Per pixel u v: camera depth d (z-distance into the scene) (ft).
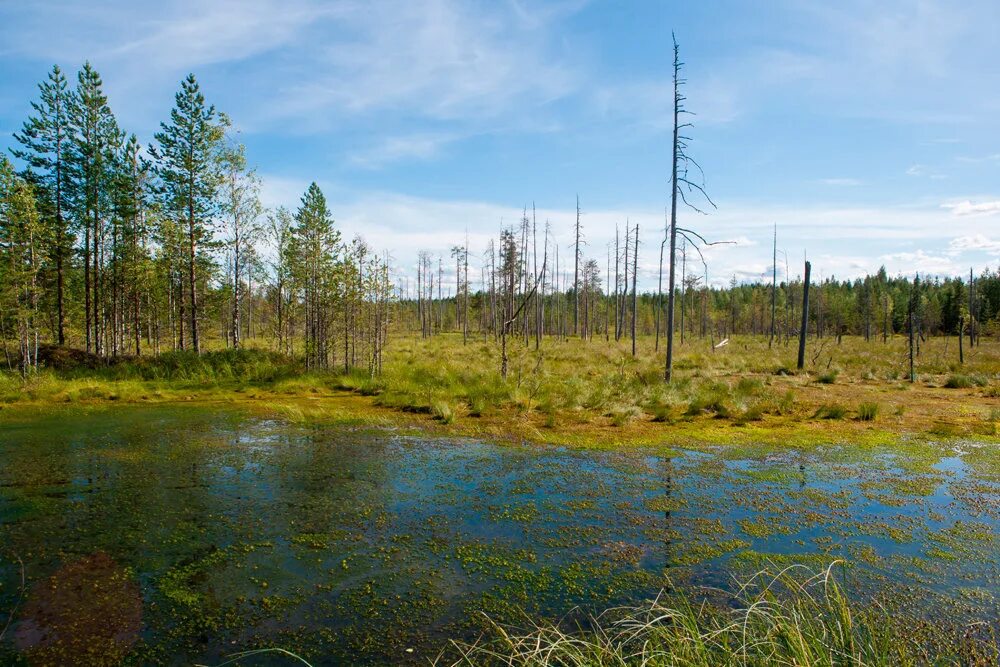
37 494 21.36
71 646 11.68
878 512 19.45
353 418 37.04
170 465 25.53
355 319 64.59
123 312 78.38
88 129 67.21
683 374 56.95
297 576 14.88
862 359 78.33
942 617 12.60
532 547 16.71
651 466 25.35
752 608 10.27
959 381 52.26
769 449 28.35
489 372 53.36
